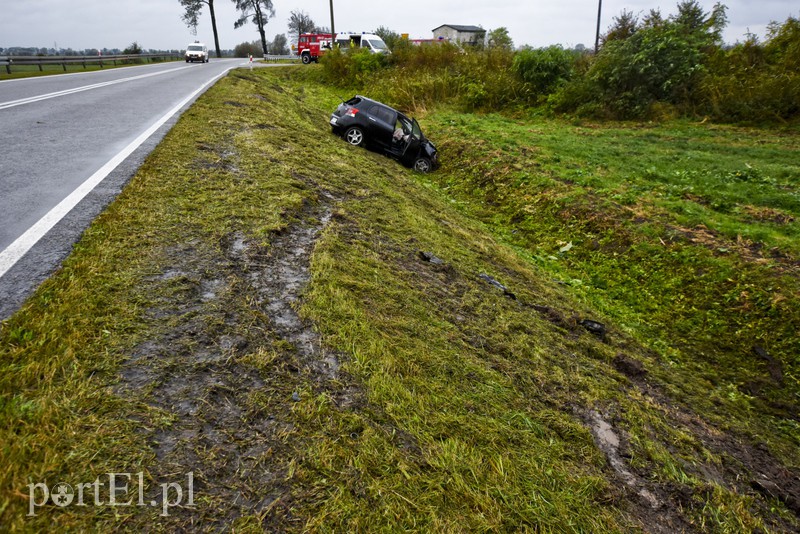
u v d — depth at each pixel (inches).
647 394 149.9
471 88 722.8
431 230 231.0
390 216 218.7
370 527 63.1
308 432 75.1
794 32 665.0
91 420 67.3
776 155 445.7
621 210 322.0
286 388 83.1
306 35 1302.9
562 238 319.9
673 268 265.7
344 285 124.1
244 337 93.4
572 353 153.7
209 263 119.2
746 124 592.1
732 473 122.4
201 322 95.0
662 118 627.2
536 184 379.6
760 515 104.9
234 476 65.0
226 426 72.5
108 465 61.8
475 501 72.1
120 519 56.1
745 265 248.7
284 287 116.3
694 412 153.9
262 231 141.7
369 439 76.7
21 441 61.3
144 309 95.4
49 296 92.9
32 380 71.8
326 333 101.2
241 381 82.1
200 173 189.0
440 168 485.4
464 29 2009.1
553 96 688.4
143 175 176.4
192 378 80.3
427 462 76.5
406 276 153.6
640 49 641.0
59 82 529.3
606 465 98.7
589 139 535.5
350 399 85.1
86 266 106.3
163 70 877.8
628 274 274.2
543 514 75.2
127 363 80.0
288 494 64.4
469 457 80.5
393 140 451.8
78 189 157.5
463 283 174.9
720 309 234.7
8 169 177.2
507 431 92.7
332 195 214.8
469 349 122.0
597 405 121.8
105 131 256.2
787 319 215.3
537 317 176.7
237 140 259.0
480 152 471.5
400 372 97.0
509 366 121.4
